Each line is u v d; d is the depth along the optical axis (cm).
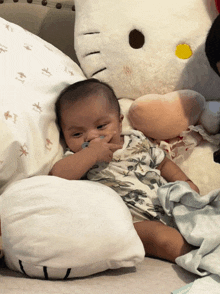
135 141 108
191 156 112
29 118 94
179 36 113
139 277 74
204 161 110
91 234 70
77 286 68
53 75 108
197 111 112
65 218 72
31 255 71
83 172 97
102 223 72
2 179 88
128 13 116
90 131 104
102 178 103
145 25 114
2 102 92
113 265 73
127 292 66
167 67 114
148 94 113
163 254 85
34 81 102
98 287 68
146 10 115
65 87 109
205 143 114
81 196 76
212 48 97
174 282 72
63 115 104
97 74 121
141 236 88
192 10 113
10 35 108
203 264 74
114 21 117
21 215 74
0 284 68
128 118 116
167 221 97
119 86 119
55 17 143
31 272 73
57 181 80
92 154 98
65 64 117
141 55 115
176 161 113
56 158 100
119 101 120
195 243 80
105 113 104
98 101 104
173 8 114
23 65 103
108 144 101
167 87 116
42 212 73
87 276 74
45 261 70
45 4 146
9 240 74
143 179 103
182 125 111
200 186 108
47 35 142
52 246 70
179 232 86
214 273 71
